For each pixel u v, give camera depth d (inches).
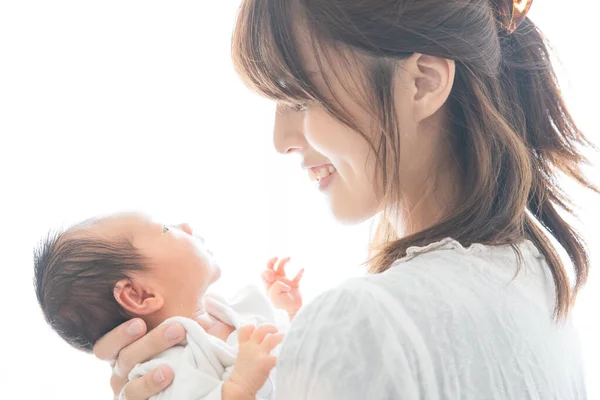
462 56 33.2
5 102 92.2
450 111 34.9
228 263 93.8
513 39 36.9
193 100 94.3
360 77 33.1
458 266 31.4
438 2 32.6
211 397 40.8
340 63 33.1
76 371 90.6
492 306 30.5
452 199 35.2
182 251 52.6
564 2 89.7
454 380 28.6
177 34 94.1
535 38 37.5
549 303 33.6
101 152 93.4
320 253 94.1
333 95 33.7
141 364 45.5
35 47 92.8
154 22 94.0
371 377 27.6
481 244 32.6
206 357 45.4
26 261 91.4
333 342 28.2
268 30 34.0
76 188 92.8
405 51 32.6
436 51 32.7
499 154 34.1
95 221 53.6
